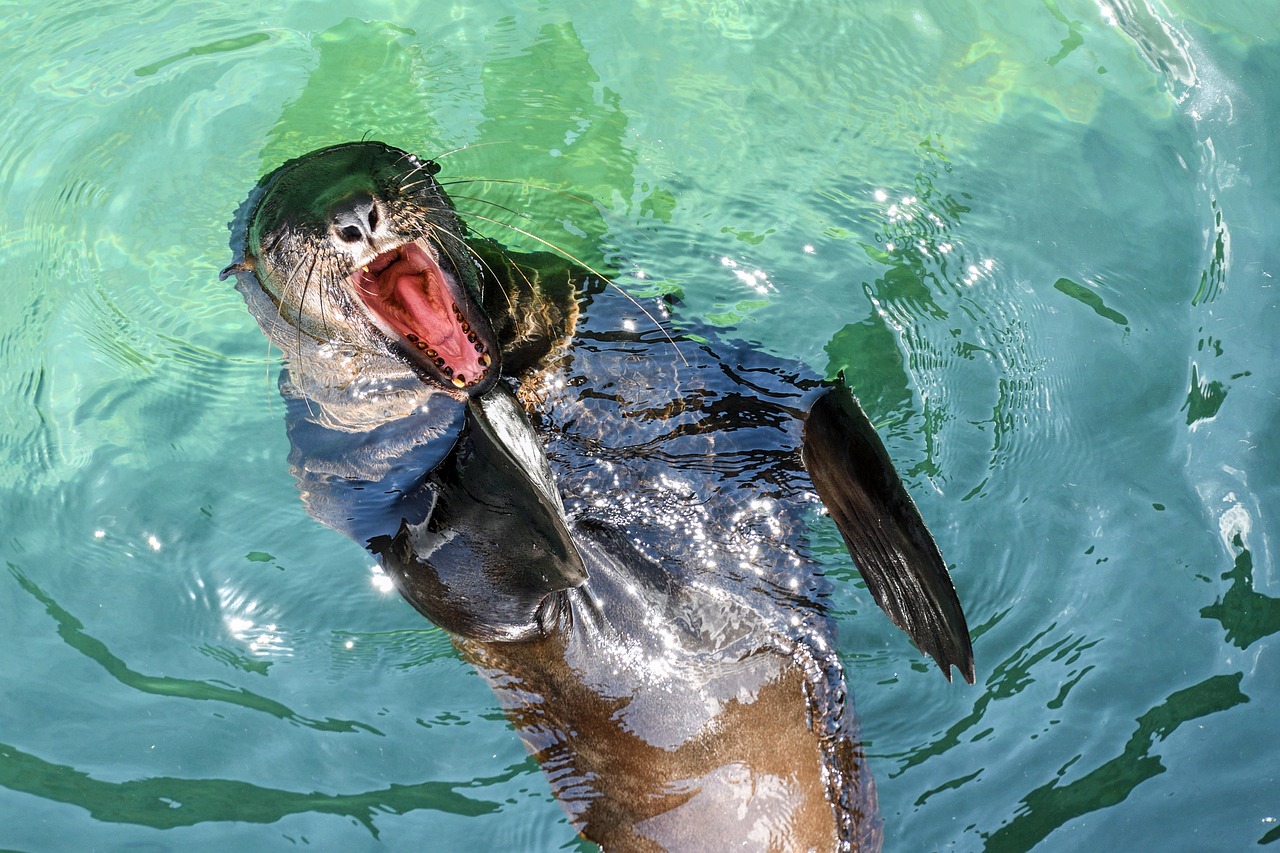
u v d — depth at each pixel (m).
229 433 5.04
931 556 4.68
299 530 4.92
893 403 5.02
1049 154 5.41
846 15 5.70
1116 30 5.62
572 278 5.12
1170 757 4.68
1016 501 4.91
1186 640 4.77
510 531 4.70
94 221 5.36
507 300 5.05
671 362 4.96
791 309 5.15
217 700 4.78
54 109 5.55
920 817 4.64
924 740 4.70
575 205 5.33
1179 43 5.57
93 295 5.24
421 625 4.84
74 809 4.70
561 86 5.57
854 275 5.21
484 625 4.74
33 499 4.98
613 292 5.11
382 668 4.80
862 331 5.12
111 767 4.73
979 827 4.63
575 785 4.68
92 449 5.03
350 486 4.91
